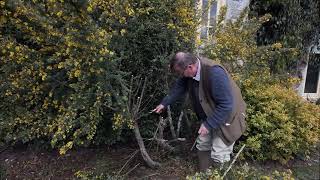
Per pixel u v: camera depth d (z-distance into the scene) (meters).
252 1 6.34
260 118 3.97
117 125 3.43
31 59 3.31
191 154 4.08
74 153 4.23
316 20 6.71
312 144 4.29
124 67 3.88
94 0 3.01
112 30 3.33
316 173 3.92
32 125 3.76
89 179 3.53
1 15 3.08
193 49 3.94
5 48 3.15
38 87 3.50
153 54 3.94
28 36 3.29
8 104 3.72
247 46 4.55
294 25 6.44
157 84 4.06
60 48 3.21
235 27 4.59
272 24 6.46
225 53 4.21
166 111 4.20
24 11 2.90
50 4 2.95
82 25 2.98
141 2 3.58
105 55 3.05
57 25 3.14
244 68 4.43
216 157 3.23
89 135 3.31
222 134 3.13
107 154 4.18
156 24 3.72
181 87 3.40
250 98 4.20
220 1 5.77
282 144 3.87
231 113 3.00
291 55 6.35
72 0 2.89
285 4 6.25
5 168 3.90
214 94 2.94
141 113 3.81
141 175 3.67
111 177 3.46
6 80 3.39
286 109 4.20
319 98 6.92
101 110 3.47
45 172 3.83
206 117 3.16
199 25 4.11
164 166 3.83
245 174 2.66
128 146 4.36
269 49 5.21
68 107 3.34
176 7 3.71
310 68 7.14
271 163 4.09
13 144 4.05
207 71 2.96
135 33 3.63
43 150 4.29
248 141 3.91
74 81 3.55
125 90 3.31
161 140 3.72
